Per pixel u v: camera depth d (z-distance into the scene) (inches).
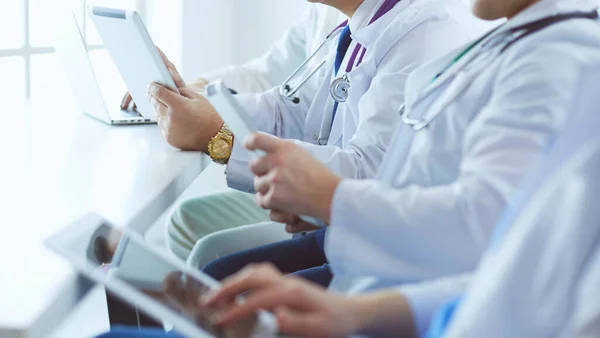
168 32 144.6
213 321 35.3
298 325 35.2
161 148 70.3
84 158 63.9
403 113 56.5
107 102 92.7
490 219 42.7
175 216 86.7
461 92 50.6
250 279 36.9
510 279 30.5
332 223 45.1
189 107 70.2
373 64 70.1
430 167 51.5
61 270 37.6
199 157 69.1
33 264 38.3
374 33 71.2
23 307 33.4
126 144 71.3
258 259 69.0
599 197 30.7
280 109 86.2
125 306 59.9
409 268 44.6
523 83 45.1
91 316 103.5
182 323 34.1
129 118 81.8
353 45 75.7
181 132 70.0
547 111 43.6
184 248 85.6
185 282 39.8
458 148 50.3
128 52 73.9
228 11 150.5
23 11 107.4
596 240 30.6
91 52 127.0
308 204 47.0
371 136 65.2
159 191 54.4
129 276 38.1
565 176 30.9
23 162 61.3
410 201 44.4
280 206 47.8
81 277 37.6
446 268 43.9
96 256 39.4
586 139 32.0
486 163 43.9
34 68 110.7
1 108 87.2
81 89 84.1
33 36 110.0
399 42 68.9
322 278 61.2
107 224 45.1
